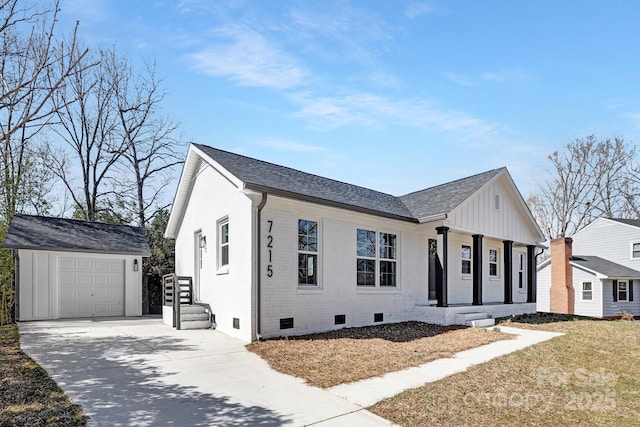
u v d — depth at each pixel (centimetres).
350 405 555
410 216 1381
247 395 585
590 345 1018
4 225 1738
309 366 738
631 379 731
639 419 540
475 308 1427
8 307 1420
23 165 2070
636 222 2991
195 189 1370
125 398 555
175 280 1192
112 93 2439
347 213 1183
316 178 1395
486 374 727
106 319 1445
